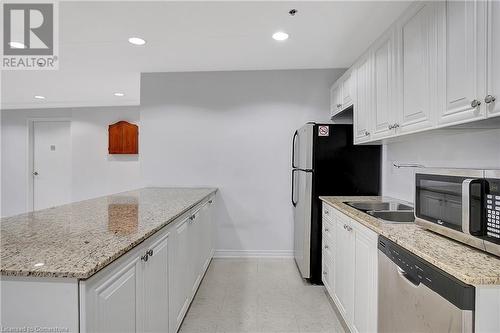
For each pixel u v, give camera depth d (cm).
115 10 204
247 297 248
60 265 88
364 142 241
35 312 87
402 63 176
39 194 538
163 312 156
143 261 128
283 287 268
